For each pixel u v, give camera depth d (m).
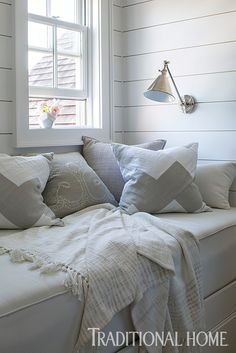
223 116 2.75
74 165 2.51
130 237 1.82
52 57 2.85
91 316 1.49
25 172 2.17
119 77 3.18
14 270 1.53
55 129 2.76
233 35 2.68
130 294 1.62
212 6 2.74
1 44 2.48
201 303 1.98
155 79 2.79
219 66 2.74
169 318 1.79
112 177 2.69
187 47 2.86
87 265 1.57
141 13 3.06
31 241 1.83
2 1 2.47
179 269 1.90
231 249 2.31
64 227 2.08
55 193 2.34
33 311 1.34
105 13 3.04
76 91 3.00
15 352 1.29
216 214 2.46
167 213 2.46
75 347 1.46
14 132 2.55
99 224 2.03
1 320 1.27
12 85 2.54
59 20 2.87
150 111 3.07
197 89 2.84
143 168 2.45
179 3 2.88
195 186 2.51
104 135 3.07
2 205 2.07
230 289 2.30
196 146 2.62
